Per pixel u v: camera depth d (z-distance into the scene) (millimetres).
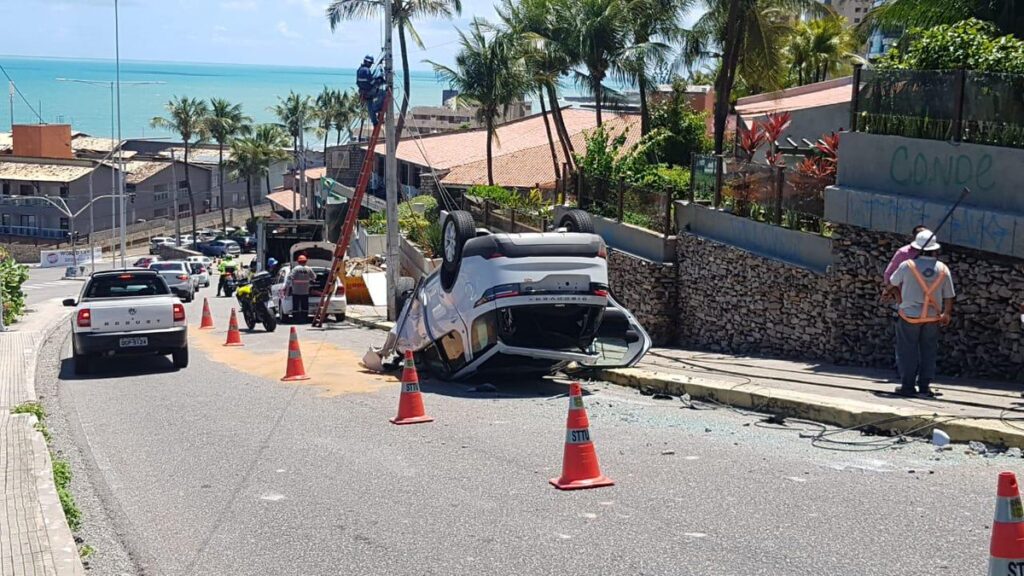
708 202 20078
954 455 9000
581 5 41250
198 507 8508
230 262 49500
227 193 121188
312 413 12891
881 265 14602
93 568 7125
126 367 19500
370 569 6695
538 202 31391
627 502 7852
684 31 38594
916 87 13969
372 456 10023
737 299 18531
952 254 13156
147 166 111000
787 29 33219
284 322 31094
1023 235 12016
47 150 110812
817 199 16469
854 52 49750
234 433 11719
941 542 6562
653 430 10703
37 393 15742
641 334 14992
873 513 7254
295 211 86688
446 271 14914
